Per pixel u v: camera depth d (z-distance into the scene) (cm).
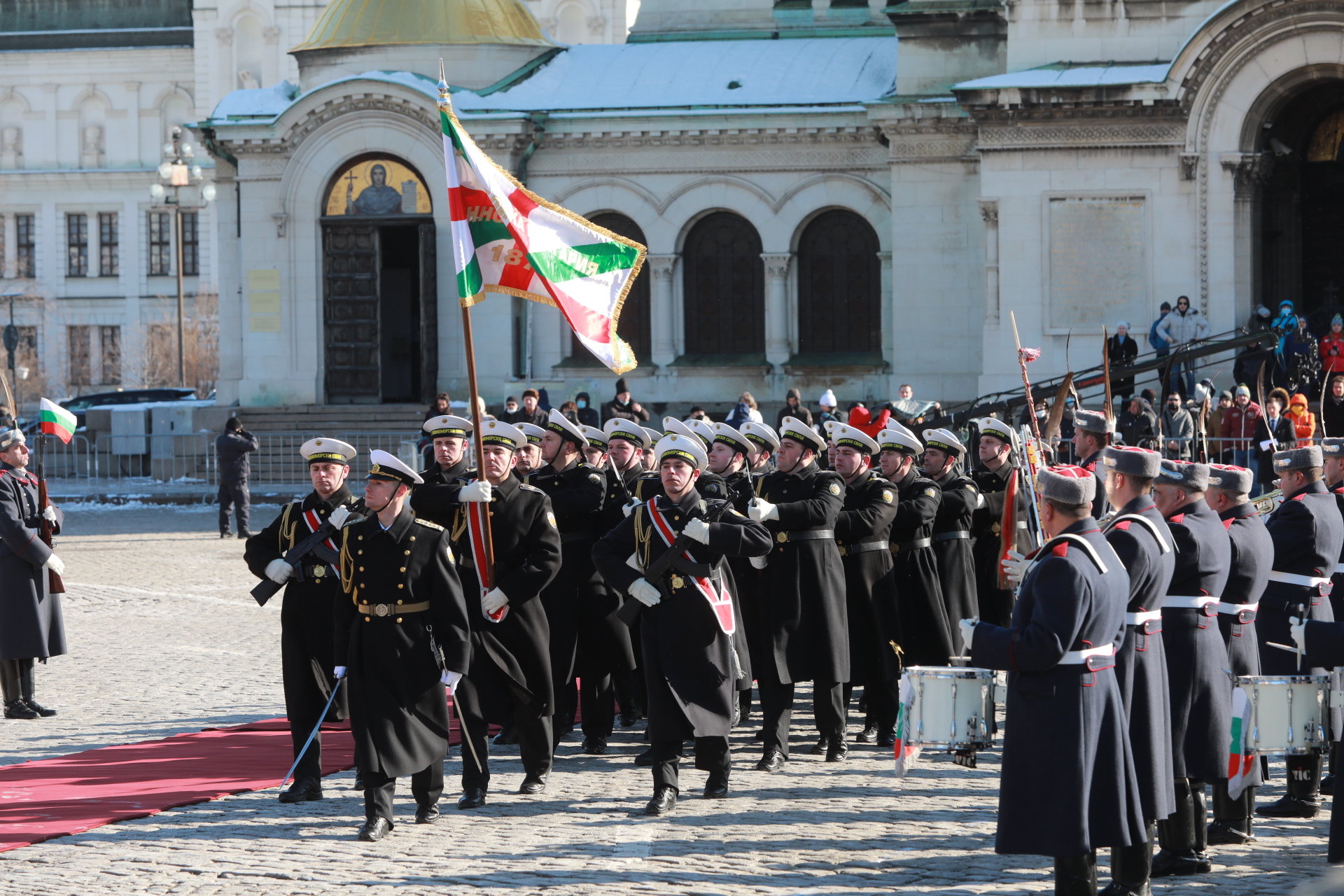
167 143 16200
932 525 2392
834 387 6800
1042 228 5912
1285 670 1833
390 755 1692
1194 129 5738
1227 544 1645
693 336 7006
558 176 6944
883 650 2267
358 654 1712
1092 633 1345
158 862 1603
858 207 6738
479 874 1557
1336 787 1369
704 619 1850
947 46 6431
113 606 3738
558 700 2172
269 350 7125
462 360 6981
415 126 6900
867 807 1864
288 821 1788
